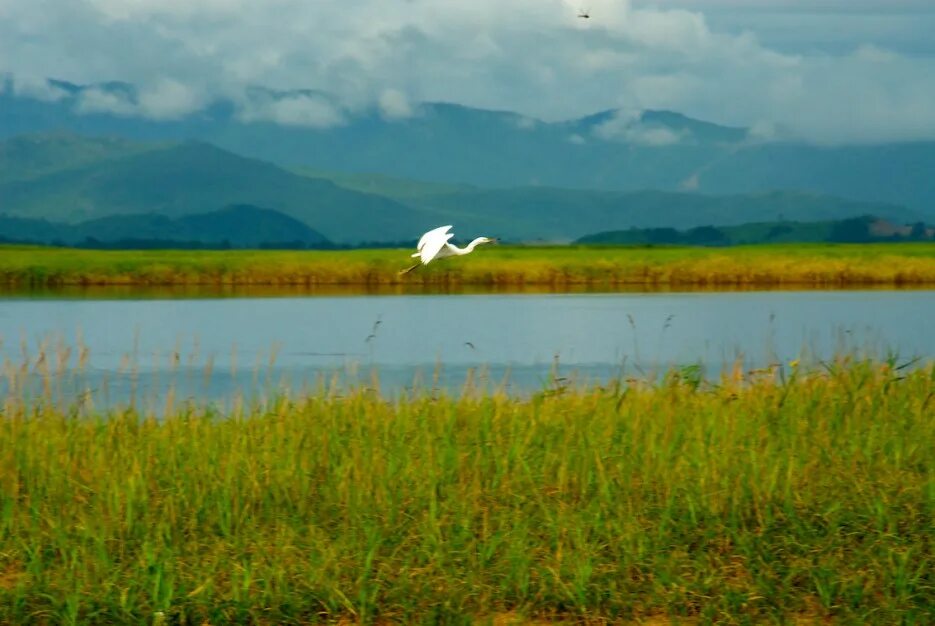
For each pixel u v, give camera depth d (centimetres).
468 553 2273
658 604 2142
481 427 2911
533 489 2559
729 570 2247
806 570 2222
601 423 2961
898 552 2239
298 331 8862
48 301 11962
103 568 2203
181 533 2384
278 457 2706
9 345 7344
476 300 12381
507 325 9331
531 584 2180
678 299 12206
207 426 2997
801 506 2462
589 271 15388
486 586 2175
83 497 2539
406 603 2098
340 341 8138
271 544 2312
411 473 2627
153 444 2834
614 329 8906
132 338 8238
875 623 2059
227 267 15338
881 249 19900
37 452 2767
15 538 2356
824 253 17625
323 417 3100
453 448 2766
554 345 7825
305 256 17638
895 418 3012
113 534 2378
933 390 3266
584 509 2481
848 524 2395
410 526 2394
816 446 2786
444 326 9262
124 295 13088
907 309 10425
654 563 2236
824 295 12531
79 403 3250
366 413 3103
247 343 7988
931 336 7981
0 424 3028
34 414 3145
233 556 2264
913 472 2680
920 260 15175
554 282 15275
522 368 6556
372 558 2233
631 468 2636
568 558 2252
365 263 15400
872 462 2692
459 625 2047
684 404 3156
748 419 3000
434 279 15350
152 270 15350
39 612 2077
